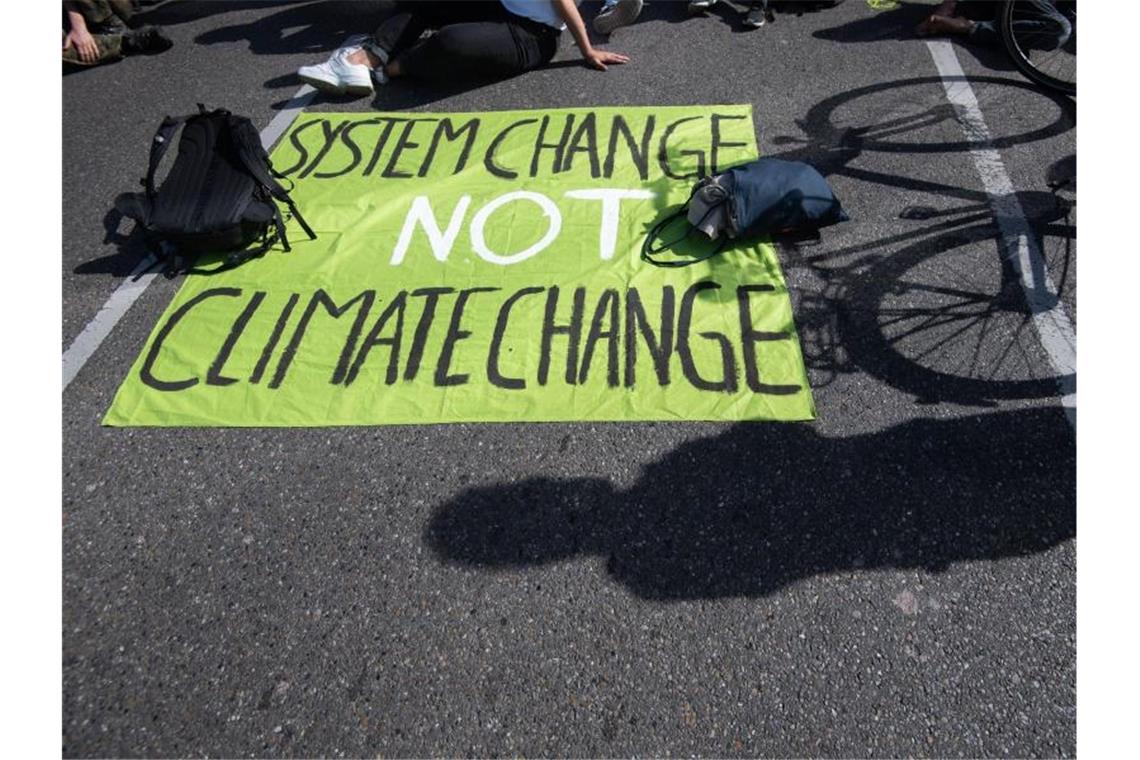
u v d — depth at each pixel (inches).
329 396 99.3
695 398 96.1
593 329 105.7
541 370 100.8
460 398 98.0
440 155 144.5
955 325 103.1
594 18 193.2
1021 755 66.6
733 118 149.2
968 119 142.4
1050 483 85.2
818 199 114.2
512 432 94.0
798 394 95.7
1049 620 74.5
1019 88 149.6
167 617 79.1
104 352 107.3
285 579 81.6
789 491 86.1
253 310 111.9
